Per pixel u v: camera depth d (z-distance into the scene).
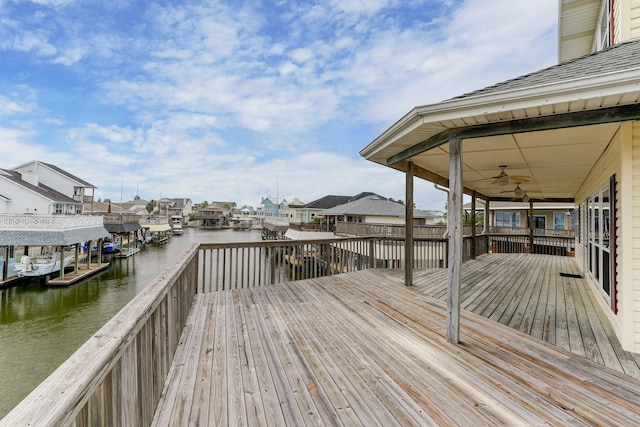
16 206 23.16
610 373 2.42
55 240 15.49
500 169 5.14
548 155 4.05
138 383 1.53
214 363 2.50
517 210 18.92
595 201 4.84
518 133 2.88
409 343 2.97
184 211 72.12
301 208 43.06
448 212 3.03
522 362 2.60
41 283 15.45
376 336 3.13
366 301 4.43
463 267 7.96
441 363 2.56
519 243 13.48
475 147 3.67
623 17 3.79
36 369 7.77
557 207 17.05
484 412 1.90
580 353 2.80
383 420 1.81
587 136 3.22
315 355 2.68
